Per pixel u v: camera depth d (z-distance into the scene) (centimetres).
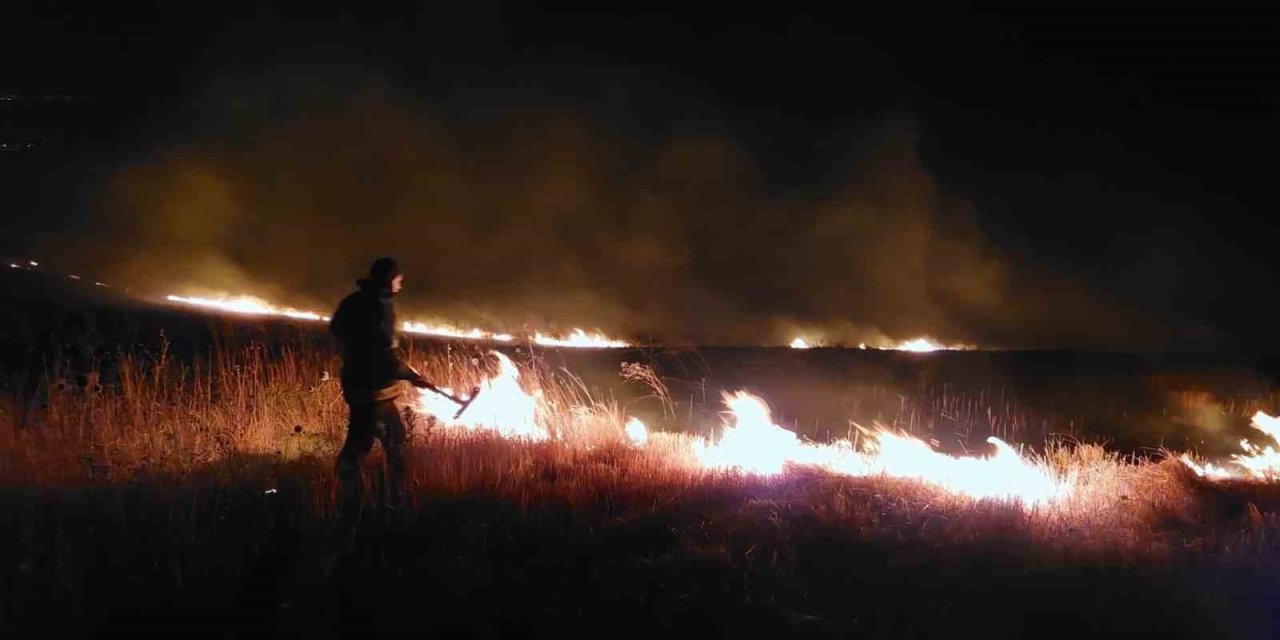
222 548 522
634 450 805
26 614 447
